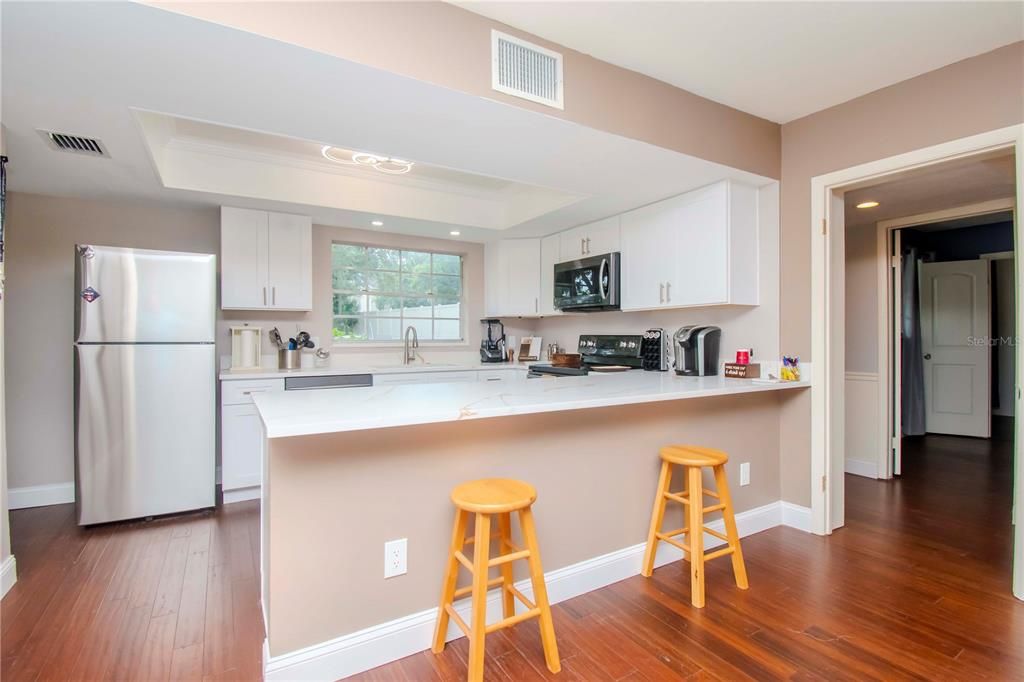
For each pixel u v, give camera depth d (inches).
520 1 72.7
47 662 67.7
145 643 72.0
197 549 104.6
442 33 72.3
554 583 84.2
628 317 165.3
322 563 65.3
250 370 147.5
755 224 121.0
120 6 53.6
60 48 61.7
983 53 87.4
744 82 97.3
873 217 156.4
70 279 135.6
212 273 128.0
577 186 120.6
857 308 165.9
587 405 77.3
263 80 70.1
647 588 88.7
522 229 173.3
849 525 117.7
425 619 72.3
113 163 107.2
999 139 85.7
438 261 200.1
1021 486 83.0
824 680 64.5
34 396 132.0
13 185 124.2
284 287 152.5
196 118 82.7
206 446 127.0
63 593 85.8
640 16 76.3
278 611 62.7
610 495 91.8
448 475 74.9
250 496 138.1
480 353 202.5
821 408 111.4
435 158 102.2
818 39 83.0
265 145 131.2
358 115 81.7
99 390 116.2
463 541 69.9
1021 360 82.9
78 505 114.0
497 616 78.5
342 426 58.6
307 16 62.2
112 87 71.8
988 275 212.2
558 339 200.2
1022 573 82.8
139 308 120.3
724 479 89.4
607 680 64.9
